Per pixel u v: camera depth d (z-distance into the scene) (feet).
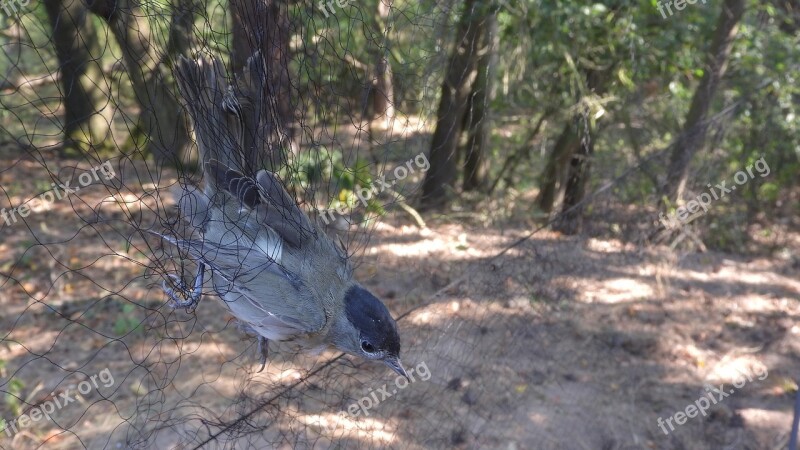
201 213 0.73
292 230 0.76
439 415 1.11
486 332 1.17
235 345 1.42
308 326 0.74
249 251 0.72
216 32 0.68
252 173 0.72
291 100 0.73
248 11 0.65
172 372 1.34
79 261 1.87
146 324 1.53
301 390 0.96
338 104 0.79
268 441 0.92
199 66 0.67
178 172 0.72
